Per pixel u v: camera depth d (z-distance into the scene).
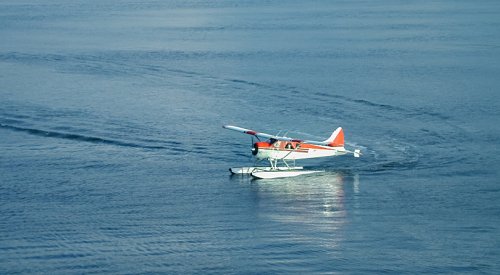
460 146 143.25
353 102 183.62
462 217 109.62
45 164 135.25
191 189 121.75
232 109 176.75
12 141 149.62
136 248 100.06
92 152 142.12
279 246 100.56
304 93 195.38
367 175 126.94
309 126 159.88
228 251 99.12
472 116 167.62
